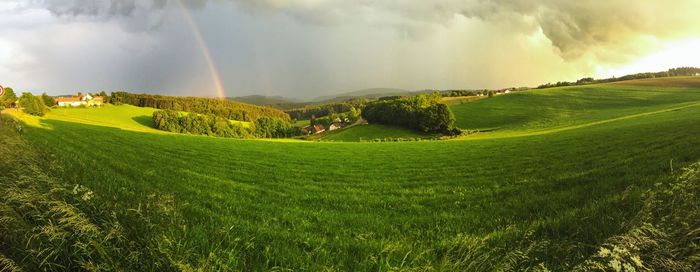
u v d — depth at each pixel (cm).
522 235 782
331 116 18925
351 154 3966
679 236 527
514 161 2683
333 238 910
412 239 902
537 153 3036
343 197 1573
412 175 2336
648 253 494
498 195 1495
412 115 11781
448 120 11025
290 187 1841
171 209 808
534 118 11631
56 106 13475
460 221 1073
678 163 1510
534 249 651
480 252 643
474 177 2108
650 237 511
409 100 13362
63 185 816
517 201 1288
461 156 3400
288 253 727
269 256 699
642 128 3866
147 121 13338
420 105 12525
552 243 702
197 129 12788
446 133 11031
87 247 564
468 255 590
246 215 1162
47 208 681
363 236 900
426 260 691
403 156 3694
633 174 1449
